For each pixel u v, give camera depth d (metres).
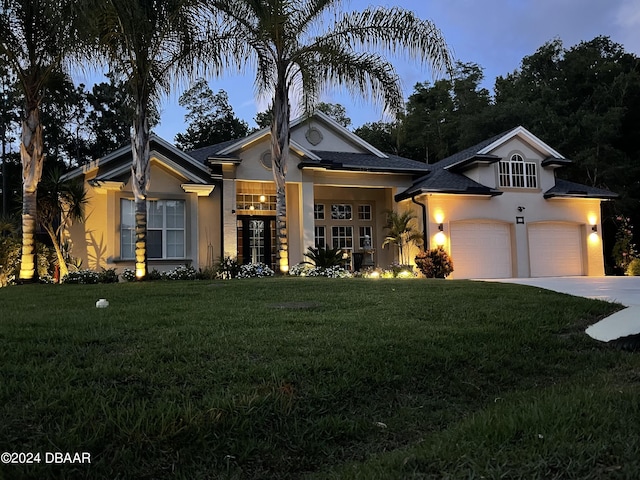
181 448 2.72
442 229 17.27
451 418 3.44
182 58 12.23
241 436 2.90
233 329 5.07
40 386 3.20
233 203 15.53
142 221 11.89
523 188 18.59
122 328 4.94
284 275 13.12
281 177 13.15
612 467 2.32
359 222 19.30
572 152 26.08
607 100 27.20
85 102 37.59
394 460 2.60
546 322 5.96
